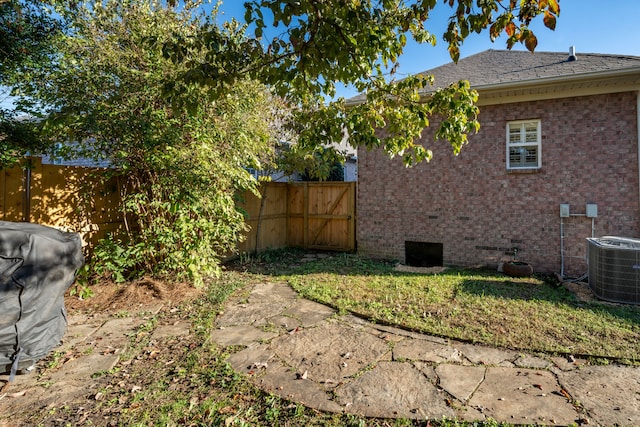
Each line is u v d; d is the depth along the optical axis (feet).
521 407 8.13
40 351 9.94
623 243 16.85
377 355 10.84
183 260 17.39
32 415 8.04
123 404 8.45
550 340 11.57
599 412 7.91
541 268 22.30
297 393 8.81
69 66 15.33
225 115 17.40
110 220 18.72
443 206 24.81
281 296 16.99
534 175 22.34
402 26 10.78
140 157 16.58
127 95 15.31
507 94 22.47
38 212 16.01
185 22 17.20
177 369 10.05
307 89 12.82
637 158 20.12
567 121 21.52
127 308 15.03
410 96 13.83
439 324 13.03
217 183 17.76
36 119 16.49
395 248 26.45
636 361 10.16
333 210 30.32
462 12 8.54
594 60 22.98
